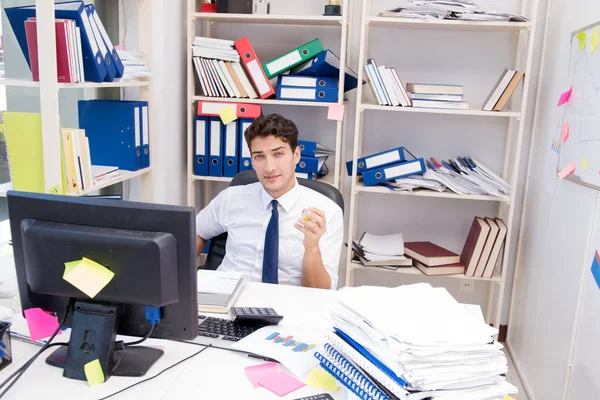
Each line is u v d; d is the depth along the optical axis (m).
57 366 1.20
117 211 1.12
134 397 1.09
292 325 1.44
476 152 2.91
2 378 1.15
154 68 2.57
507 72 2.49
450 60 2.85
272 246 1.89
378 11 2.84
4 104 2.20
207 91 2.76
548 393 2.16
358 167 2.68
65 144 1.89
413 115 2.92
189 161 2.84
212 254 2.15
